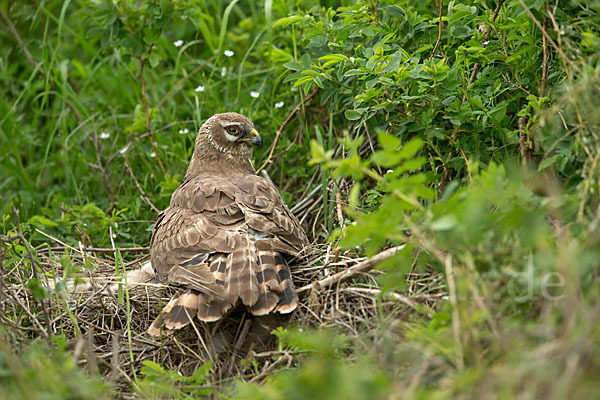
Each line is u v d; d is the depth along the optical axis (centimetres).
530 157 950
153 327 905
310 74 1105
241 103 1414
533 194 810
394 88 1050
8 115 1463
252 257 904
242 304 906
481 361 661
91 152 1497
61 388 690
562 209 773
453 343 689
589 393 557
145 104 1359
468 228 678
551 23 959
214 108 1435
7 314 946
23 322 966
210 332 922
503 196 721
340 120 1309
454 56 1120
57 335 938
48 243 1235
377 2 1190
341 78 1134
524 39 979
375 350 774
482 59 1031
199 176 1164
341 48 1172
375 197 1052
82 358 873
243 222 966
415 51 1126
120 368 887
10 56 1641
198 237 951
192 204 1014
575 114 870
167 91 1518
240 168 1235
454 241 718
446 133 1042
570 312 636
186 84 1512
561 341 611
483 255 721
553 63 998
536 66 1009
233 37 1468
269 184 1068
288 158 1337
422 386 678
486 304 704
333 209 1151
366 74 1072
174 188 1268
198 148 1241
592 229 686
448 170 1057
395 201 732
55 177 1495
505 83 1028
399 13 1128
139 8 1391
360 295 904
